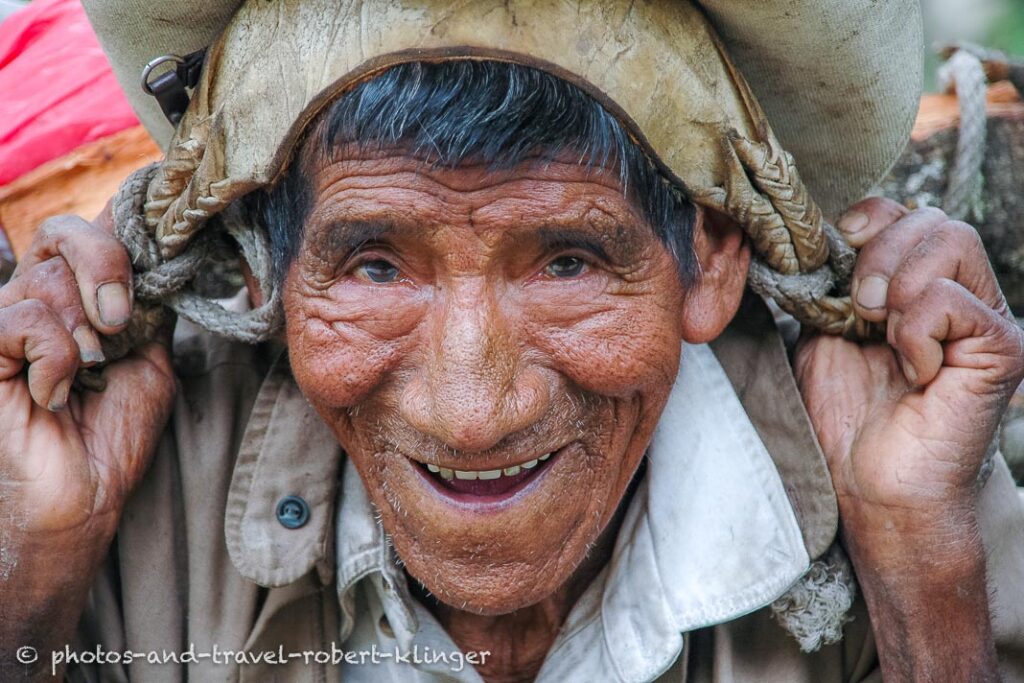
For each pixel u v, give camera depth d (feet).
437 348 6.08
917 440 6.79
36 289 6.71
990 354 6.68
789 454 7.30
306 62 6.11
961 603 6.84
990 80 10.96
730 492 7.22
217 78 6.59
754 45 6.71
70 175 9.51
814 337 7.47
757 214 6.68
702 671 7.59
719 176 6.55
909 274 6.77
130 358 7.18
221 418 7.64
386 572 7.09
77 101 9.69
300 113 6.09
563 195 5.99
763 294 7.16
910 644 6.93
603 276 6.32
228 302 8.30
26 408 6.68
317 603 7.55
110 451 6.94
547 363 6.29
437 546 6.52
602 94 5.98
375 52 5.93
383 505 6.77
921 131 10.41
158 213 6.85
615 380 6.37
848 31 6.57
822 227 6.92
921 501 6.77
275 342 7.93
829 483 7.12
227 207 6.86
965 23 15.98
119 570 7.61
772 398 7.41
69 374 6.58
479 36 5.85
